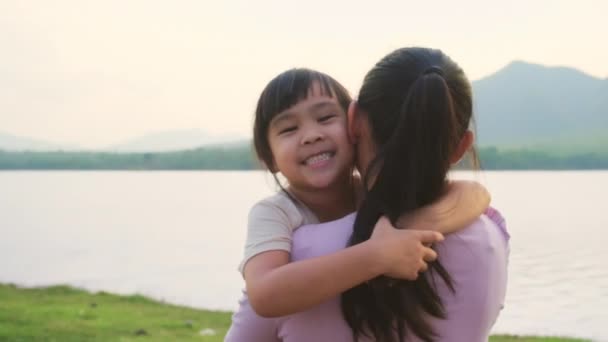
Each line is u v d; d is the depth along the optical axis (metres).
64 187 161.62
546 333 21.05
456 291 2.04
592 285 30.88
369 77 2.17
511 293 29.20
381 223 2.03
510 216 71.62
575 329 21.69
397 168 2.03
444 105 2.00
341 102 2.37
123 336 12.32
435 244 2.04
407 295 2.01
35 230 57.78
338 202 2.40
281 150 2.32
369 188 2.11
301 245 2.14
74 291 19.48
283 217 2.22
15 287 20.06
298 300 1.95
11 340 11.09
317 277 1.93
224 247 46.94
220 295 27.48
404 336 2.03
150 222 67.50
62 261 38.50
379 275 1.98
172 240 51.38
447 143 2.02
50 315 14.03
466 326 2.05
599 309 25.22
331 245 2.11
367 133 2.19
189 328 14.03
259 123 2.43
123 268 35.91
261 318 2.14
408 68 2.10
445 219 2.04
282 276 1.97
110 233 56.19
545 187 146.88
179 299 26.28
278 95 2.33
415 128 2.01
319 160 2.28
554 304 26.50
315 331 2.08
